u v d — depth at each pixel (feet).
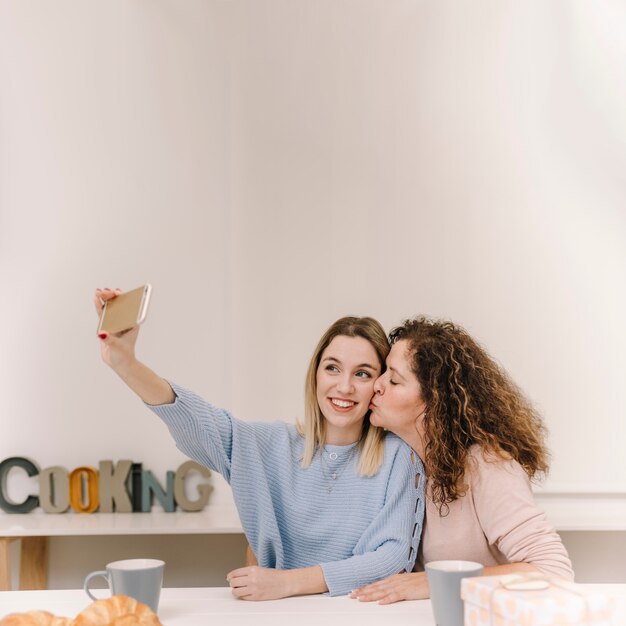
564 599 2.56
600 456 8.26
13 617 2.63
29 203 8.42
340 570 4.15
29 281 8.37
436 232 8.40
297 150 8.46
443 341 4.71
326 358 4.72
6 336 8.32
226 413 4.67
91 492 8.15
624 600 3.54
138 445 8.30
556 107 8.52
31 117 8.46
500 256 8.39
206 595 4.03
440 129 8.48
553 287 8.38
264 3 8.54
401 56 8.52
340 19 8.54
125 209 8.44
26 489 8.22
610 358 8.34
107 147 8.48
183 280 8.39
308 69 8.50
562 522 7.21
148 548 8.29
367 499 4.63
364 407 4.71
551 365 8.32
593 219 8.44
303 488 4.70
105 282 8.39
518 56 8.53
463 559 4.52
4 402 8.29
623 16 8.55
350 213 8.41
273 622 3.44
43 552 8.05
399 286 8.36
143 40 8.54
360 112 8.48
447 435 4.51
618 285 8.39
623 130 8.51
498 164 8.46
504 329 8.34
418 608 3.72
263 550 4.59
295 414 8.29
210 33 8.53
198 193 8.45
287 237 8.40
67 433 8.29
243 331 8.34
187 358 8.32
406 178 8.44
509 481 4.45
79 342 8.36
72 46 8.52
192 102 8.50
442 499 4.50
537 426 5.12
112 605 2.78
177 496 8.13
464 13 8.56
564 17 8.56
